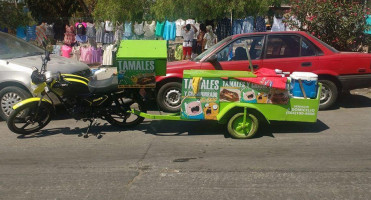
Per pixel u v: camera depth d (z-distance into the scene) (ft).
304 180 14.38
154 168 15.78
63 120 23.76
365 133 20.12
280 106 19.10
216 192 13.47
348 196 13.09
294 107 19.11
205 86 18.88
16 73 23.08
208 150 17.85
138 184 14.24
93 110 20.31
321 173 15.01
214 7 40.47
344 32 30.45
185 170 15.49
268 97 18.98
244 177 14.71
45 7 73.56
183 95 19.08
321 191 13.47
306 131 20.62
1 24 45.32
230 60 23.89
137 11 43.37
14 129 20.20
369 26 30.50
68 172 15.52
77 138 20.13
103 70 27.48
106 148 18.43
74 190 13.83
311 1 30.89
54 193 13.62
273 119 19.29
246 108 18.92
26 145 19.16
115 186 14.10
